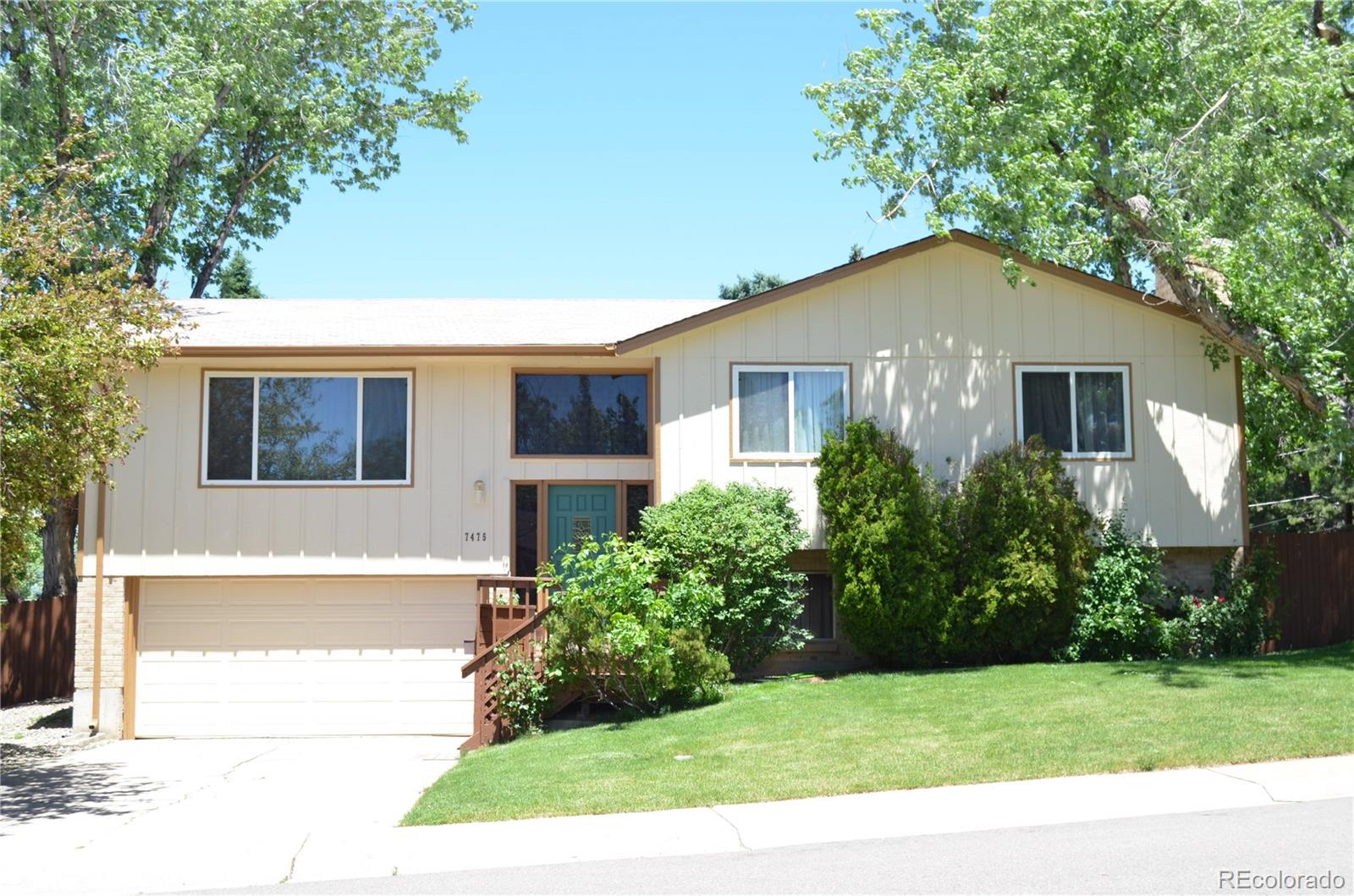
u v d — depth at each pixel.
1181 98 16.78
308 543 17.86
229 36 25.75
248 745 17.16
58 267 13.91
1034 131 15.81
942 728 11.56
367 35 29.47
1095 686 13.30
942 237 17.41
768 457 17.44
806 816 8.96
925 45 17.08
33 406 12.56
